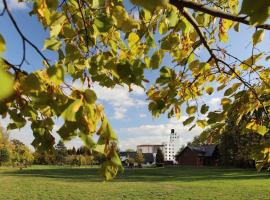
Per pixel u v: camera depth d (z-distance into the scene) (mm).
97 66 2793
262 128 3955
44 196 25938
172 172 56000
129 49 3279
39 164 81500
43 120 2348
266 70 3863
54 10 2307
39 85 1851
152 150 157500
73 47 2715
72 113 1842
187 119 3967
